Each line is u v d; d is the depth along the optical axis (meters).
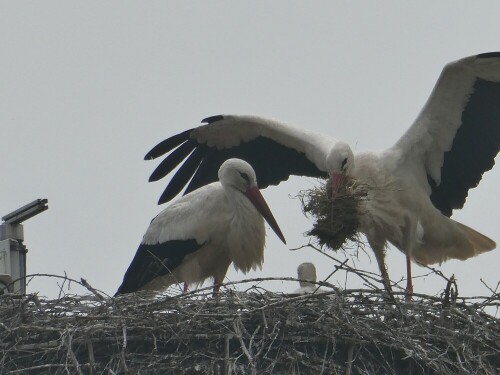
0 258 15.15
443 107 15.13
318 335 12.81
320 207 14.66
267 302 12.87
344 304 13.05
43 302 13.27
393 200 15.15
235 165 15.52
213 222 15.60
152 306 12.99
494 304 13.37
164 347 12.87
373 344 12.88
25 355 12.92
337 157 14.84
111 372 12.37
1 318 13.19
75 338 12.72
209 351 12.76
